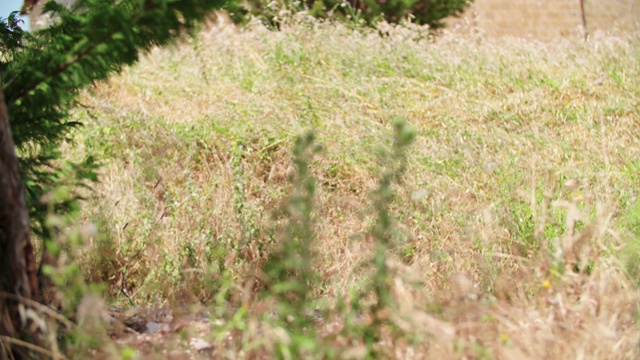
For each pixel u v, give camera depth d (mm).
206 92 8227
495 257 4520
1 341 2803
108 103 7191
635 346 2834
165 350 3170
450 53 9492
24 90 3445
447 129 6965
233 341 3123
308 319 3371
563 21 16781
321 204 5215
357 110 7586
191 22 3734
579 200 5027
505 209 5109
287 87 8273
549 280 3270
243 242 4816
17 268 2895
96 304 2973
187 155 6211
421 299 3385
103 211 4961
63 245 3479
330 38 9734
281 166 6004
